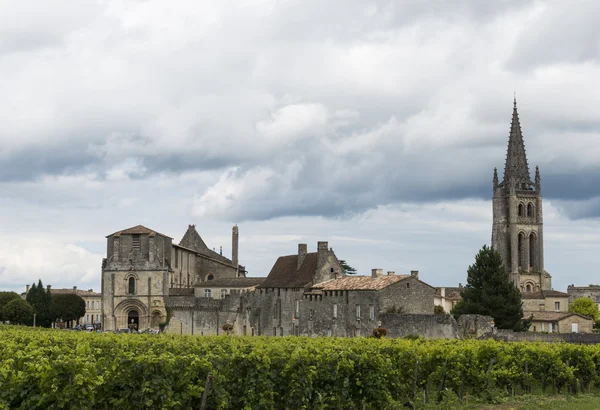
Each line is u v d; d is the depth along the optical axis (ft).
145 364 132.16
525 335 328.49
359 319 385.50
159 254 552.82
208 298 529.86
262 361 145.48
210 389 139.33
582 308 652.89
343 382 156.97
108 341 214.07
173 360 134.31
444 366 180.14
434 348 184.44
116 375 132.05
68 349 169.17
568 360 200.34
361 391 160.76
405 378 177.47
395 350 179.01
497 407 168.45
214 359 146.61
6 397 125.59
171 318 542.16
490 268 418.51
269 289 476.54
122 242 554.87
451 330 333.42
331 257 458.09
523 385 197.06
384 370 162.20
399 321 358.23
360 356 161.07
